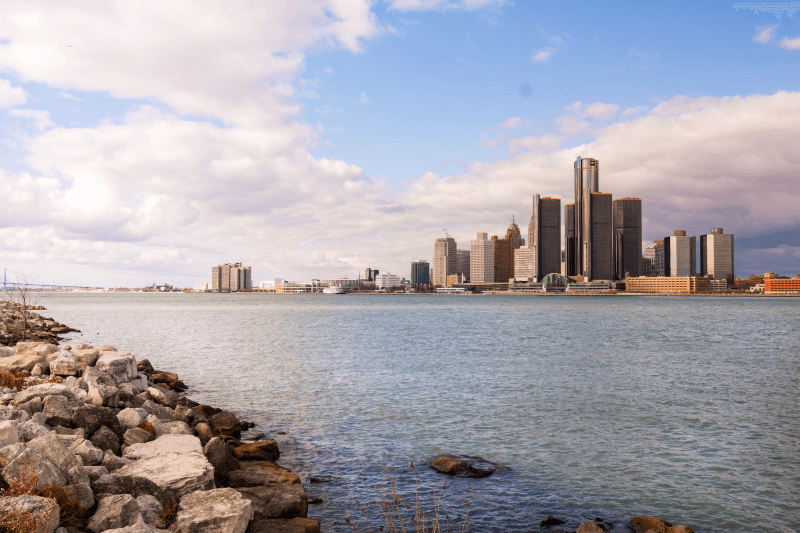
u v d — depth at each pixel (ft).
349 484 57.93
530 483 59.06
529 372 141.08
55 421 53.11
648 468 64.34
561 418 88.69
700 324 380.17
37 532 30.27
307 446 71.72
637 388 117.19
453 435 77.92
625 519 50.37
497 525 48.55
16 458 35.73
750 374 140.05
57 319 394.32
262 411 92.84
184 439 55.62
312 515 49.85
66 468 38.17
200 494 41.27
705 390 115.55
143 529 32.35
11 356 96.22
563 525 48.78
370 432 79.15
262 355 178.19
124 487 39.01
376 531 46.75
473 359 169.37
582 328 333.42
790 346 220.23
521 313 587.68
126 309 600.39
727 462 66.80
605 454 69.62
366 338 251.39
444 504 52.95
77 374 87.81
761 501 54.80
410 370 143.84
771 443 75.10
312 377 130.72
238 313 530.27
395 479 59.57
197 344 214.90
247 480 50.96
